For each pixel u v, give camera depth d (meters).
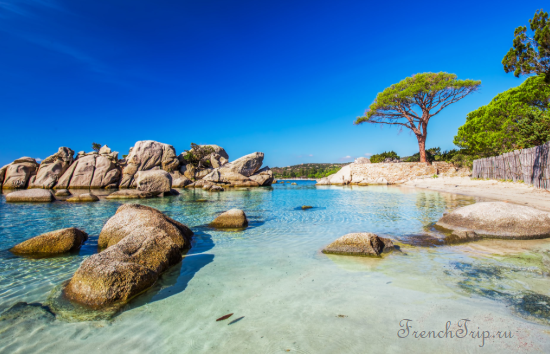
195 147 51.16
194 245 7.09
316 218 10.89
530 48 12.41
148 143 42.16
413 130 36.44
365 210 12.68
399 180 36.03
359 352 2.65
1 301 3.95
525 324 3.00
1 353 2.79
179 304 3.80
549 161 14.28
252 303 3.78
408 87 33.31
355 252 5.96
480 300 3.61
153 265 4.90
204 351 2.75
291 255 6.05
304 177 115.31
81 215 12.23
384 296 3.85
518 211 7.20
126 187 38.19
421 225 8.91
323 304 3.68
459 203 13.96
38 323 3.37
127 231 6.74
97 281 3.96
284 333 3.03
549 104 21.48
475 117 30.89
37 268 5.39
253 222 10.28
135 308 3.71
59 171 34.72
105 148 40.88
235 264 5.49
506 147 24.84
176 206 16.02
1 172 32.41
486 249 5.99
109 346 2.89
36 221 10.67
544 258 5.27
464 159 33.56
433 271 4.79
